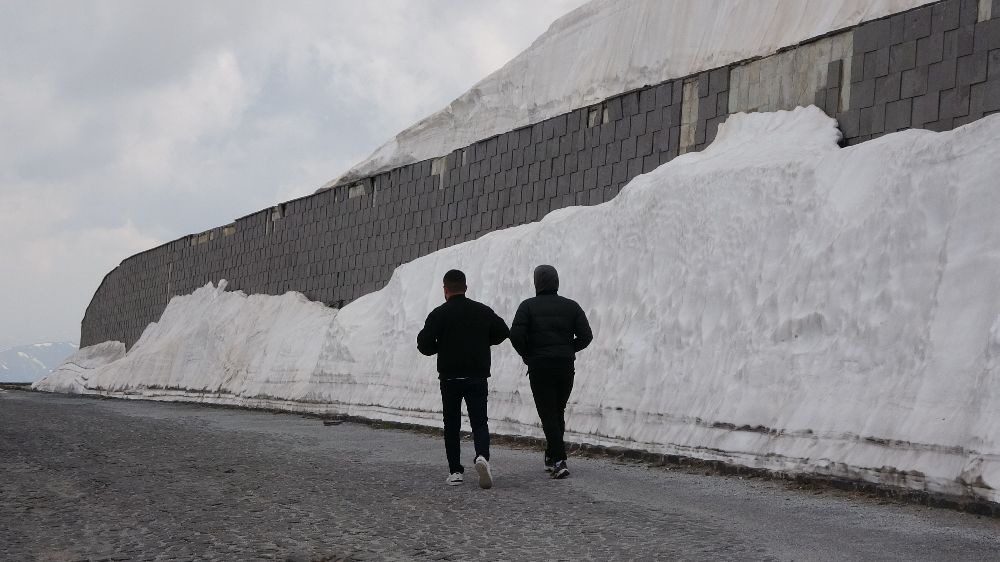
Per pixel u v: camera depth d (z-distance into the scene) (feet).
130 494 30.58
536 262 60.44
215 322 123.24
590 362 50.03
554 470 34.42
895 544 22.30
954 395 29.04
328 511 27.22
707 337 42.50
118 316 174.29
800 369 36.14
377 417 70.95
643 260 49.80
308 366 93.86
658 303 46.93
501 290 63.10
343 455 43.52
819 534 23.57
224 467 38.09
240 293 124.77
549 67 108.68
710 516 26.23
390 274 92.07
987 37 39.52
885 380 32.12
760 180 43.68
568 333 35.14
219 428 62.49
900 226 34.55
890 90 43.86
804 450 33.60
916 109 42.45
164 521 25.73
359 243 98.12
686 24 91.20
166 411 87.61
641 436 43.14
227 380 110.42
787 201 41.63
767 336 38.70
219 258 133.69
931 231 33.35
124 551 22.00
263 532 24.14
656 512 26.84
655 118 60.29
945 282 31.68
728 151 50.72
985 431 27.17
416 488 31.91
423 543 22.61
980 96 39.58
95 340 187.01
